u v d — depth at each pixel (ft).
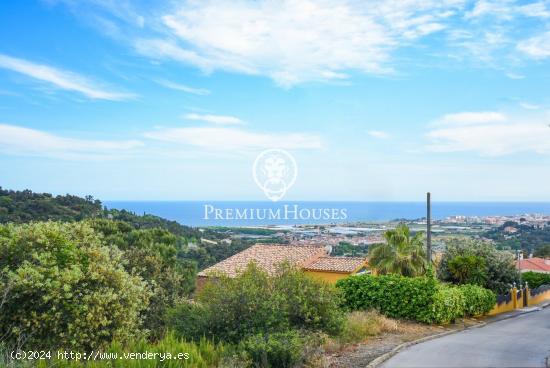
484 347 46.24
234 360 31.04
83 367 29.40
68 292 34.55
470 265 91.76
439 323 64.23
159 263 62.80
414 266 80.38
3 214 80.43
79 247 40.78
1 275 34.47
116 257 41.81
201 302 42.04
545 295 126.82
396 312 63.26
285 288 44.32
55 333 33.86
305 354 33.71
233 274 91.76
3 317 32.99
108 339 36.35
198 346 35.45
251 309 39.32
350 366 35.99
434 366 36.58
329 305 44.57
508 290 98.73
